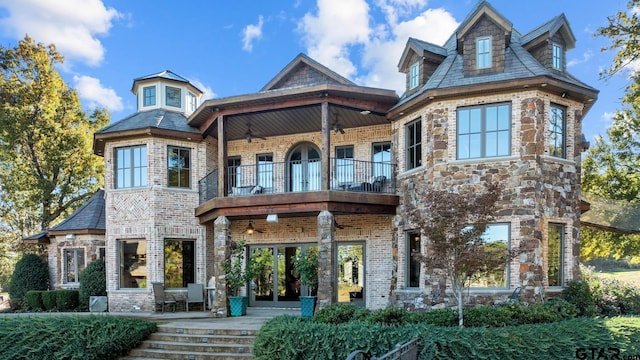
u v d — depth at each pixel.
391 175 13.30
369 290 13.59
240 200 12.29
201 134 14.77
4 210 24.45
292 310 13.81
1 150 21.23
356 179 14.47
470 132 11.02
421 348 7.20
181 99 16.80
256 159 15.79
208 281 14.87
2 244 25.17
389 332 7.55
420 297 11.09
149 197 14.22
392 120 13.06
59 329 9.27
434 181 11.09
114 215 14.66
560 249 10.77
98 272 15.49
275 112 12.97
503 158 10.51
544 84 10.23
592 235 18.80
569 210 10.82
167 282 14.35
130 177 14.76
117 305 14.26
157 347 9.70
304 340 7.90
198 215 14.51
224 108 12.73
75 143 22.66
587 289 10.41
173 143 14.77
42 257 19.31
